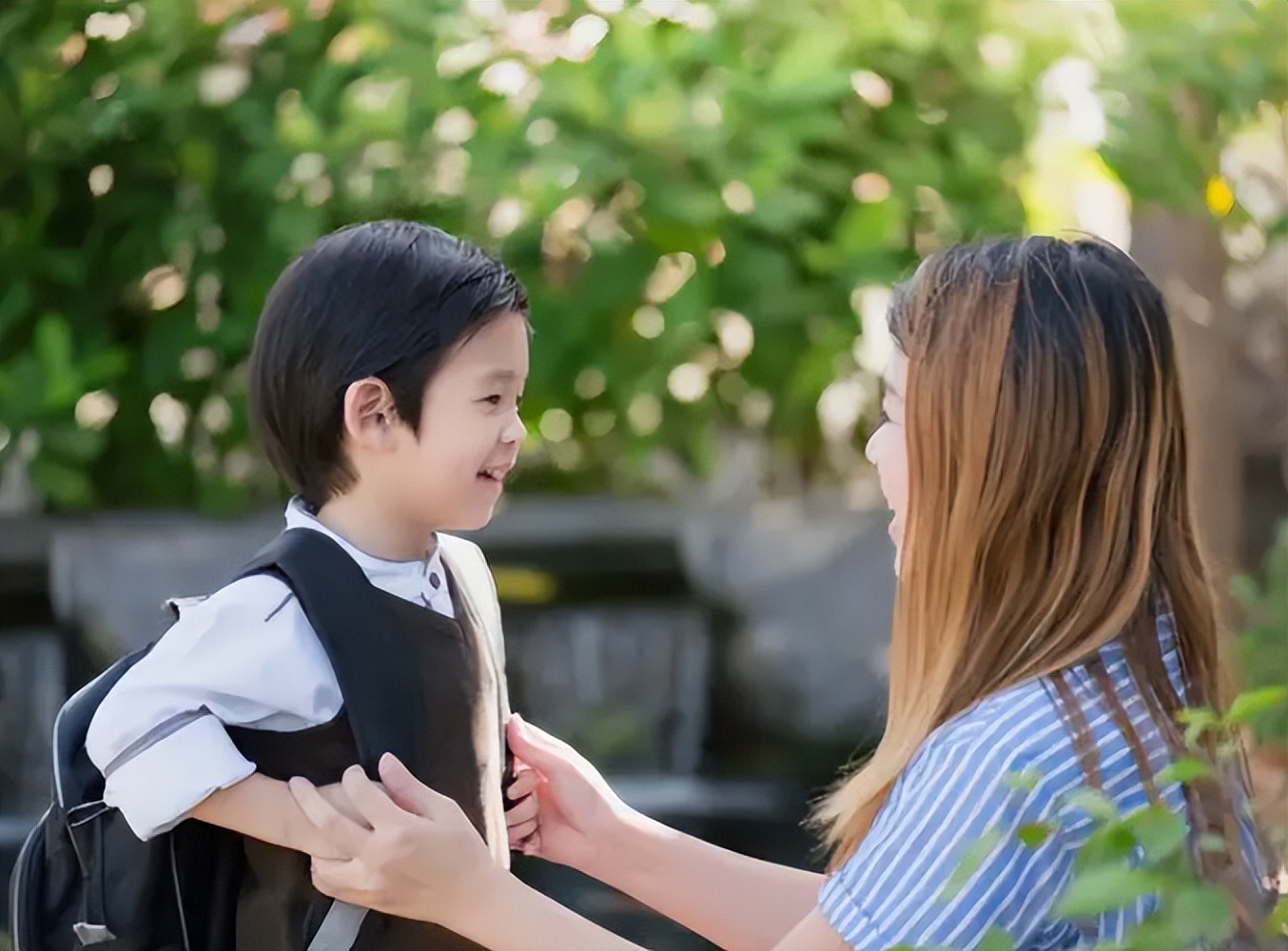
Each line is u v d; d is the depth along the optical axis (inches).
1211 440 249.1
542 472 257.8
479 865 106.8
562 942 104.8
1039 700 97.7
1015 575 102.0
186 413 219.3
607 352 201.2
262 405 116.7
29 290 210.5
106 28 209.3
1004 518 101.8
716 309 199.2
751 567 270.7
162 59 203.9
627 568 269.0
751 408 218.2
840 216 201.9
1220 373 249.0
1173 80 197.0
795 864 237.8
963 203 202.1
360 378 112.2
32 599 247.4
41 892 114.3
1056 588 101.0
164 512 245.0
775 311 194.4
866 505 274.1
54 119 206.8
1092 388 101.1
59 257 208.4
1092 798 82.1
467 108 193.9
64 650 243.0
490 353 114.4
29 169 208.5
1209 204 211.5
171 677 108.3
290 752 109.9
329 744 110.4
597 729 255.1
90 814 111.0
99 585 246.5
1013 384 101.6
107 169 212.5
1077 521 101.3
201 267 210.4
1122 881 76.7
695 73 196.2
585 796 135.0
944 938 94.1
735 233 195.0
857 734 264.2
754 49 198.2
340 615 111.1
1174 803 95.9
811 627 269.9
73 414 205.2
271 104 205.2
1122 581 101.1
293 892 111.7
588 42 191.8
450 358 113.0
